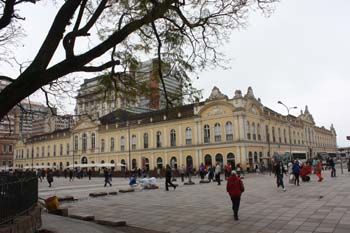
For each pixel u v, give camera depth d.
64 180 48.19
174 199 18.11
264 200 15.63
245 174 44.91
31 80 6.68
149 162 61.19
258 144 53.91
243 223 10.66
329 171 40.94
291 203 14.17
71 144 78.69
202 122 54.41
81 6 7.75
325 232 8.91
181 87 10.92
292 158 50.38
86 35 7.63
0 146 102.06
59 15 7.12
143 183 26.45
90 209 15.45
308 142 84.12
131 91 10.24
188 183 29.52
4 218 7.61
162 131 59.72
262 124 56.81
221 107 52.41
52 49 7.05
